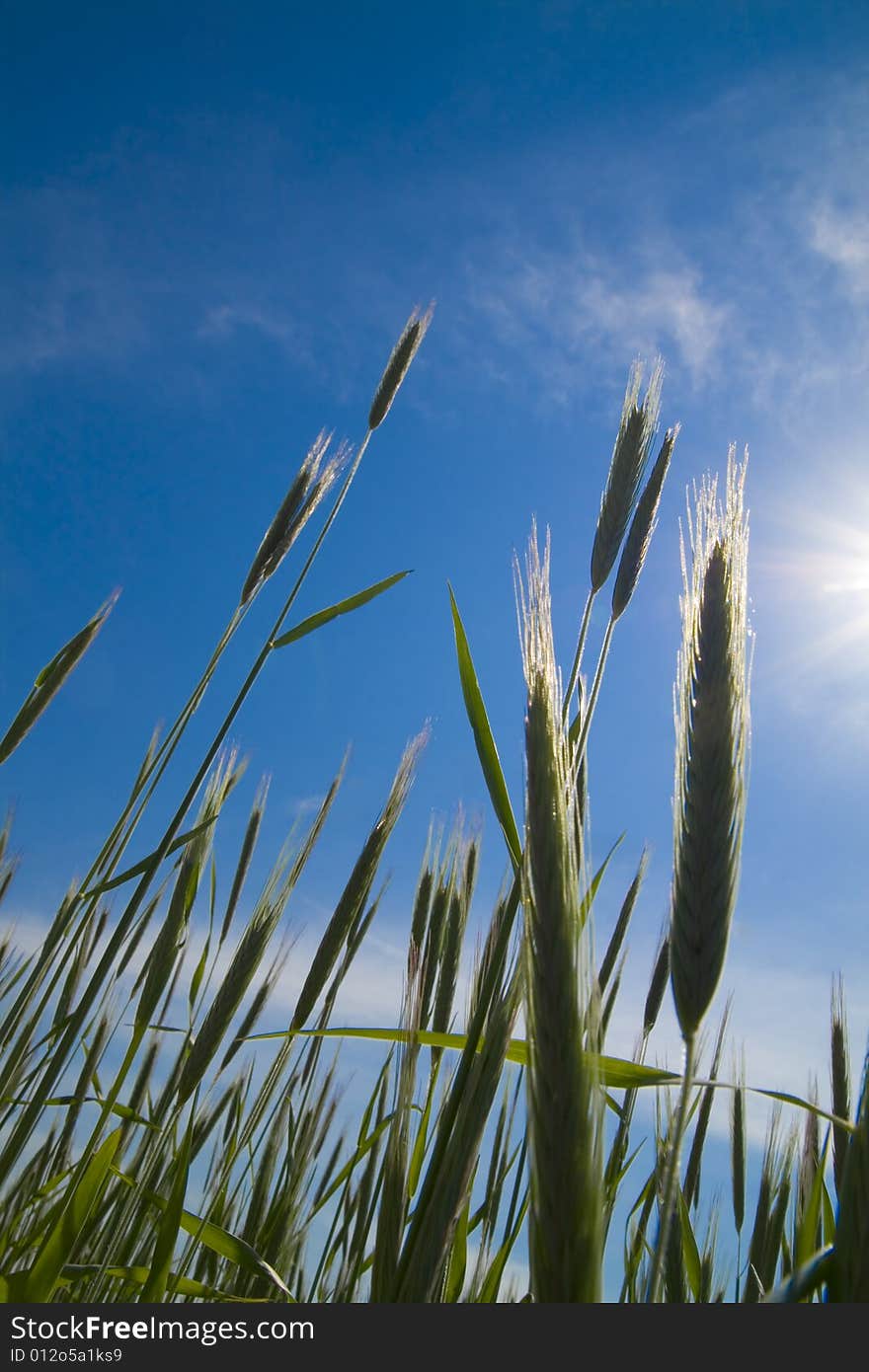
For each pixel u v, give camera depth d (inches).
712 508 9.1
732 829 7.5
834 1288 5.4
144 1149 14.3
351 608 16.0
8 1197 14.3
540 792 7.7
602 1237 6.3
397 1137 9.6
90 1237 12.8
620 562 13.2
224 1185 13.4
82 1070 13.1
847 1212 5.5
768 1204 14.3
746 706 8.0
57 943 13.8
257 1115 13.8
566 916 7.1
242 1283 13.8
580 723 10.6
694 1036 6.8
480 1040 9.5
